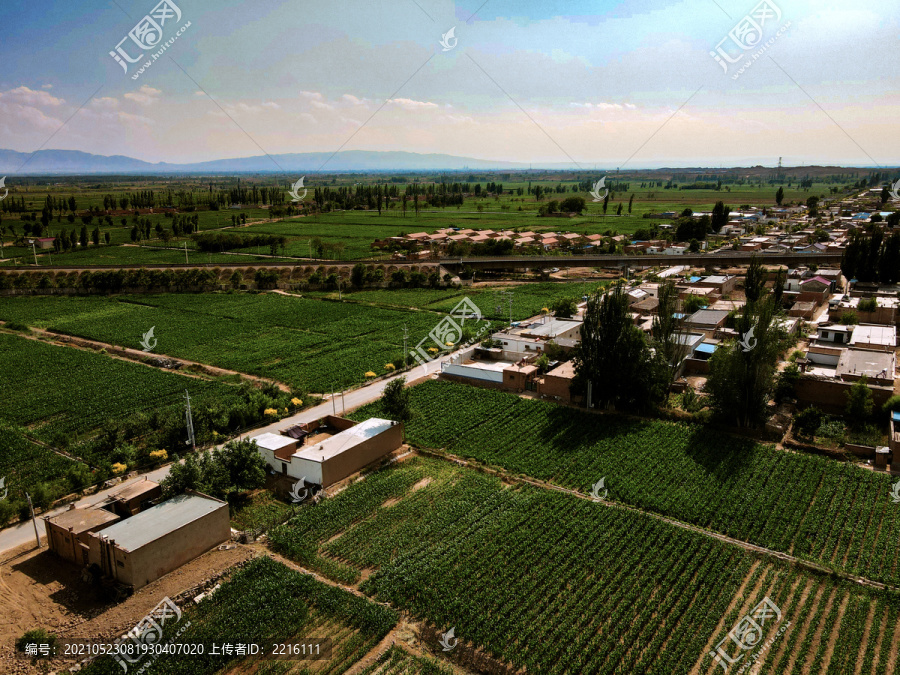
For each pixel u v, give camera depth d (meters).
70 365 87.50
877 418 62.53
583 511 49.31
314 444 58.28
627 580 40.81
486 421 67.25
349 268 152.25
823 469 54.16
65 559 43.38
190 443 61.78
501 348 87.06
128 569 39.62
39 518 48.81
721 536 46.50
